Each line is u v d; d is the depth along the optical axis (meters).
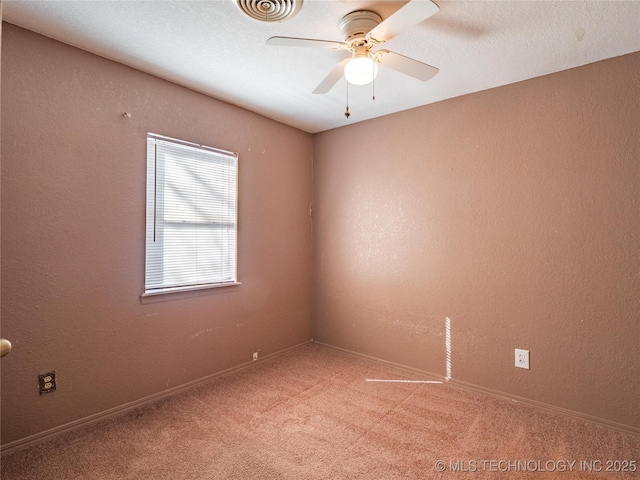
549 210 2.32
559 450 1.90
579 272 2.21
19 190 1.86
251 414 2.25
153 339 2.40
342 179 3.44
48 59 1.96
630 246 2.05
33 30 1.90
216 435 2.02
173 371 2.51
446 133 2.77
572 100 2.24
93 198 2.13
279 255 3.32
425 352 2.88
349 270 3.38
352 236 3.36
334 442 1.96
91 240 2.12
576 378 2.22
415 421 2.18
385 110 3.02
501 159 2.51
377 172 3.18
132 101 2.30
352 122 3.34
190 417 2.21
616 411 2.09
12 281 1.84
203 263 2.71
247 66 2.28
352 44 1.78
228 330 2.88
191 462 1.79
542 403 2.34
